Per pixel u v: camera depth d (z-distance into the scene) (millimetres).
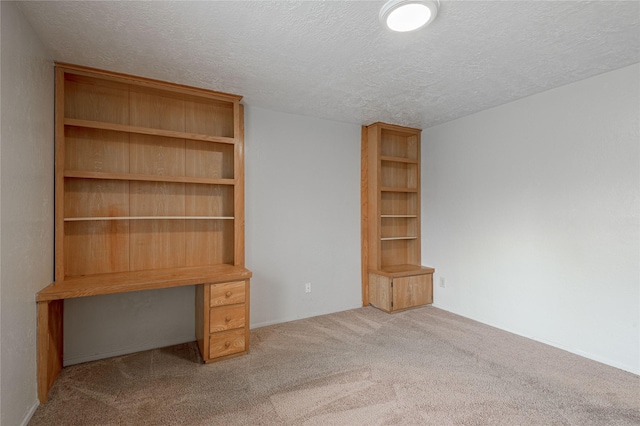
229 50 2201
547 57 2305
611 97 2555
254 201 3400
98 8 1734
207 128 3164
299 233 3678
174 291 3035
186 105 3068
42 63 2133
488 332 3270
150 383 2318
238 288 2742
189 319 3107
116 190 2771
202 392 2203
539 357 2717
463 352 2818
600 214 2629
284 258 3580
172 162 3002
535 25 1890
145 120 2893
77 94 2643
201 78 2678
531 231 3102
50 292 2082
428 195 4254
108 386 2275
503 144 3340
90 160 2682
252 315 3393
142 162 2875
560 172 2879
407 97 3125
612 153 2555
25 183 1872
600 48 2178
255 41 2078
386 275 3889
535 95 3061
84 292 2188
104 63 2408
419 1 1633
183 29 1942
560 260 2885
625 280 2494
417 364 2602
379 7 1715
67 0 1665
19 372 1781
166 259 2967
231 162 3217
